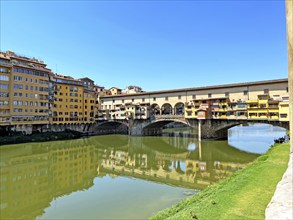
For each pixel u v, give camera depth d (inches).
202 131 2586.1
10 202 909.8
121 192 997.2
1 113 2425.0
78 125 3467.0
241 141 2455.7
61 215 775.7
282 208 264.5
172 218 491.2
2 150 2016.5
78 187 1091.9
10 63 2534.5
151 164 1609.3
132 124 3351.4
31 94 2723.9
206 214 461.7
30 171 1385.3
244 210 458.9
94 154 1984.5
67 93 3319.4
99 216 753.0
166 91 3029.0
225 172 1296.8
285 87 2143.2
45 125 2965.1
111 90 4483.3
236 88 2442.2
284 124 2095.2
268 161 994.7
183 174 1304.1
